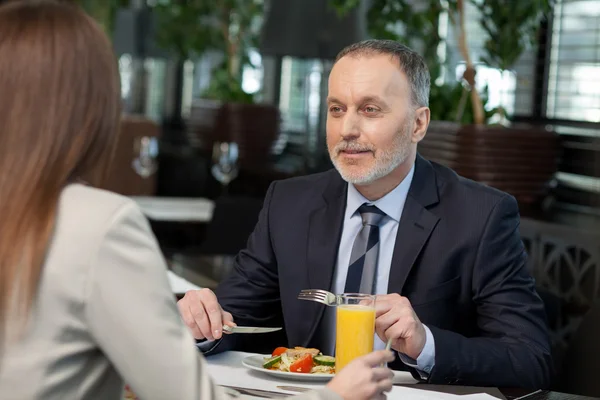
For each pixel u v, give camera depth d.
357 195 2.30
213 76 6.92
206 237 4.46
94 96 1.27
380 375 1.36
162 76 9.23
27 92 1.23
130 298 1.22
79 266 1.20
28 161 1.22
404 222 2.24
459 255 2.21
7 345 1.19
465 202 2.26
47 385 1.19
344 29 5.30
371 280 2.22
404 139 2.19
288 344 2.34
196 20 7.06
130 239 1.24
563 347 3.32
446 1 3.98
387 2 4.47
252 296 2.42
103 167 1.31
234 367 2.00
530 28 3.84
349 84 2.16
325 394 1.32
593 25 3.89
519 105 4.33
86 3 8.30
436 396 1.80
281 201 2.45
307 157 5.73
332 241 2.30
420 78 2.23
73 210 1.23
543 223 3.40
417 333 1.91
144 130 6.77
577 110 3.97
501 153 3.71
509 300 2.17
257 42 6.54
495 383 1.99
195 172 6.77
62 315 1.20
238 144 6.32
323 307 2.28
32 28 1.25
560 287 3.34
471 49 4.67
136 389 1.23
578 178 3.83
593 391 2.38
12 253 1.19
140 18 8.91
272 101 6.83
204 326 2.06
